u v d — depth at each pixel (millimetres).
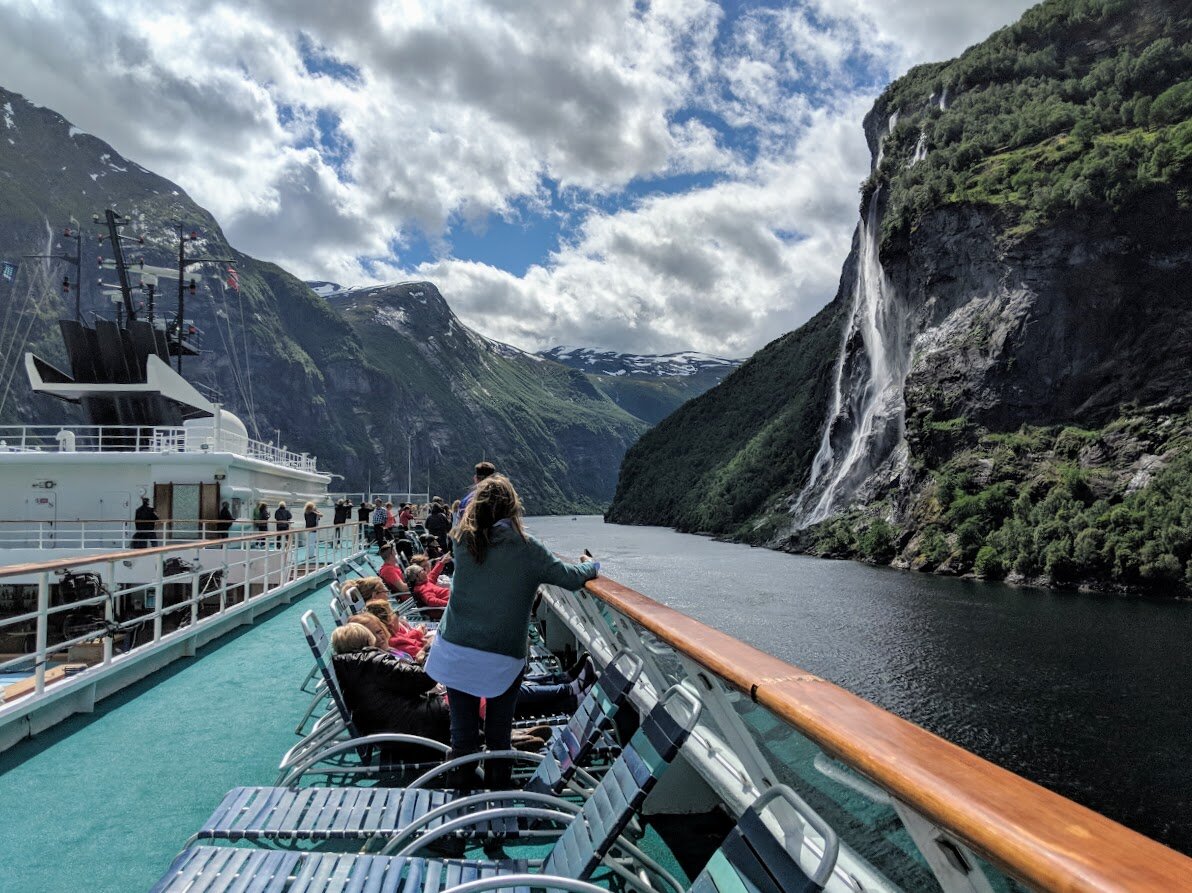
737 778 3270
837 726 1547
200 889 2574
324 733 4770
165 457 20562
